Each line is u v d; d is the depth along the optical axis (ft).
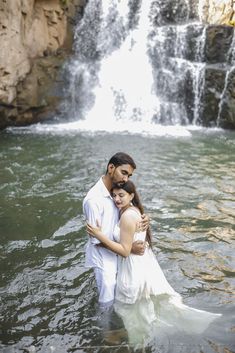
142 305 13.08
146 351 11.61
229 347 11.74
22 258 17.53
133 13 57.36
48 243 18.86
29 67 46.34
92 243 13.05
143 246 12.86
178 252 18.02
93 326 12.89
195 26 51.93
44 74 47.91
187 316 12.87
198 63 51.49
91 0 55.47
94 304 14.17
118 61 54.70
